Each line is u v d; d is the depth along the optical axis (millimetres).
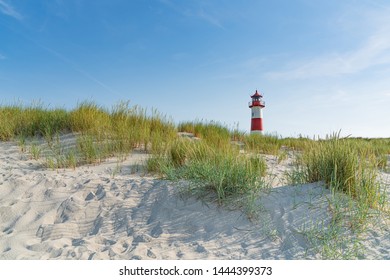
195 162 5531
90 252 3760
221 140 8492
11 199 5184
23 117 9883
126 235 4184
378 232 3896
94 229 4406
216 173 4828
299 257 3516
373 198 4402
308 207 4355
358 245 3635
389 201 4660
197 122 12375
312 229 3885
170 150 6652
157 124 9727
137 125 9352
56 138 8867
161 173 6020
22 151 8008
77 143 8055
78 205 4859
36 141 8773
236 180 4676
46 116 9734
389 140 16609
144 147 8242
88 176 6035
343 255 3492
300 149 10664
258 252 3676
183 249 3822
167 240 4039
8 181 5730
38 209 4855
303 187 4887
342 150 4977
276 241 3857
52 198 5117
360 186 4527
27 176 6090
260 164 6043
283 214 4285
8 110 11062
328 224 4016
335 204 4242
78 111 9688
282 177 5992
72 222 4535
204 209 4562
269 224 4164
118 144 7945
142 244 3904
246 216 4344
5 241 4066
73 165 6820
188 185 5035
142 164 6840
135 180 5660
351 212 4148
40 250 3857
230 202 4605
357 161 4953
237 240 3955
